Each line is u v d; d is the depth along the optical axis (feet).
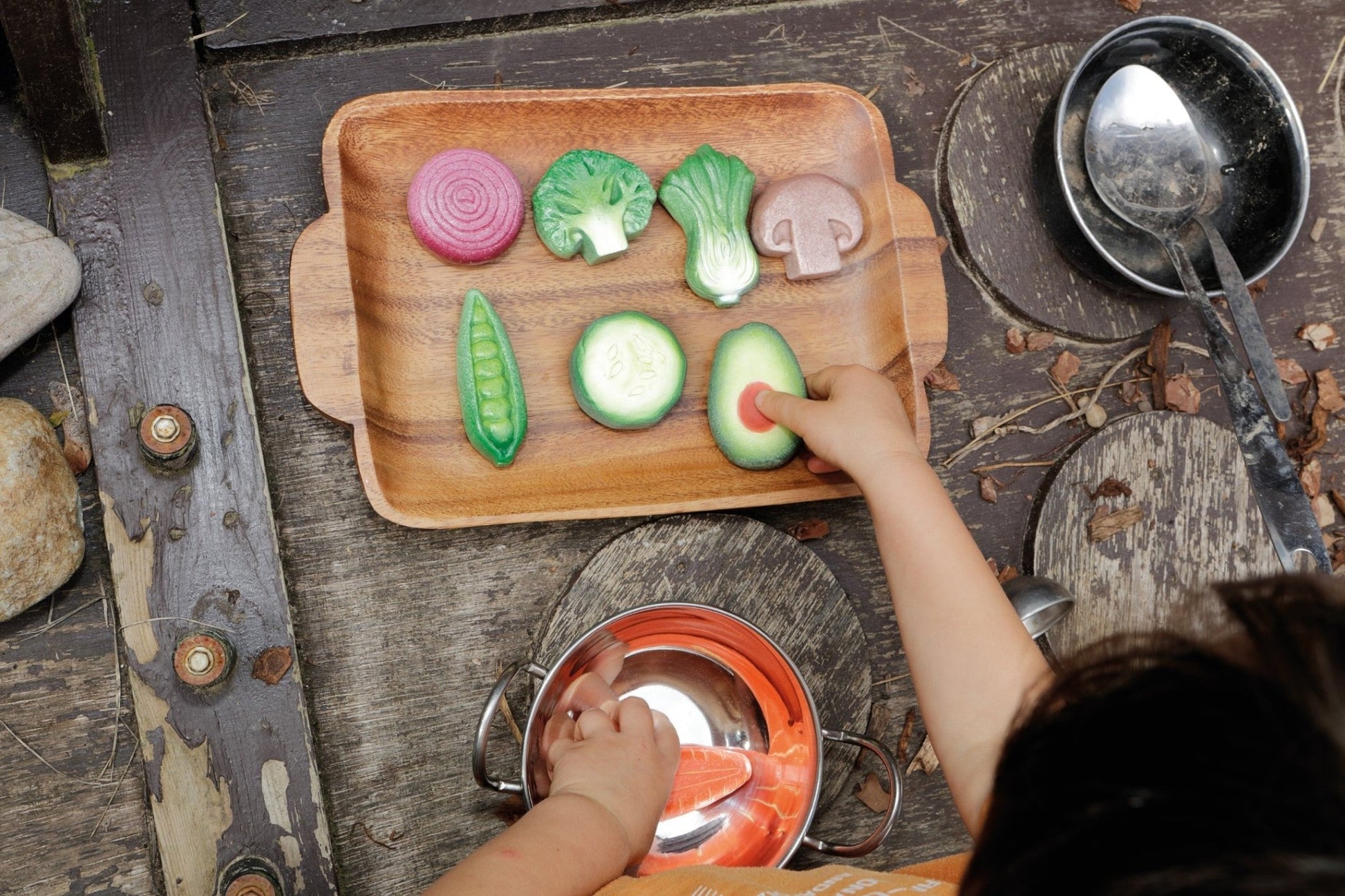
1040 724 1.45
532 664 2.52
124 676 2.66
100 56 2.64
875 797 2.81
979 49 3.00
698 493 2.77
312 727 2.69
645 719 2.33
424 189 2.68
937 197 2.96
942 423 2.93
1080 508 2.87
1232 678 1.22
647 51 2.91
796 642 2.80
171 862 2.54
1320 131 3.06
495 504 2.72
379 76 2.82
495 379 2.69
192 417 2.60
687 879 2.14
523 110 2.74
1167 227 2.84
